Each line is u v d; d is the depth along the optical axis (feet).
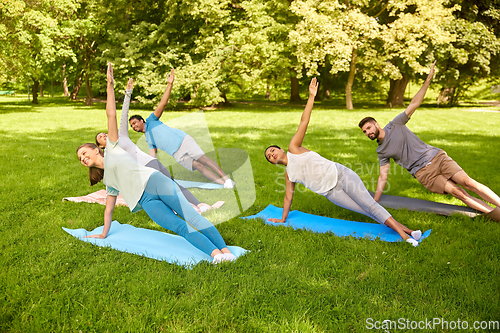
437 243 11.66
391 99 83.61
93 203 16.63
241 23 74.64
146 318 8.05
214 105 83.35
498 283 9.23
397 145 13.92
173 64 76.69
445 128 41.37
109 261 10.87
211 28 74.18
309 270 10.34
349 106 73.15
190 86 71.15
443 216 14.24
